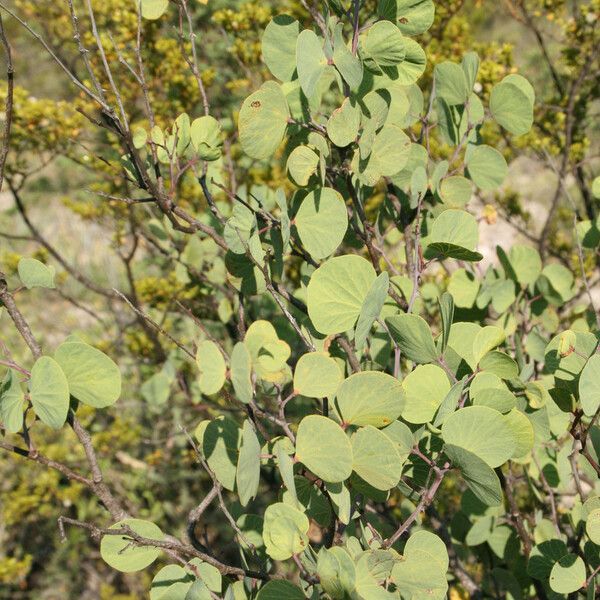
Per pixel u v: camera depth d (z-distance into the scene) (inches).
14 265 158.6
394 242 95.7
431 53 156.3
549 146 152.9
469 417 56.4
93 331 195.3
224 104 165.3
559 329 113.7
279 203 65.4
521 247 87.7
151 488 176.4
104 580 192.7
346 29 88.0
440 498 116.5
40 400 55.4
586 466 74.6
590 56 139.7
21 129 144.3
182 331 161.0
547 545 70.6
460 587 88.6
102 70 149.1
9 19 271.9
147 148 74.7
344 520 57.7
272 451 61.4
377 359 75.3
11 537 190.7
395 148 68.5
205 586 55.3
